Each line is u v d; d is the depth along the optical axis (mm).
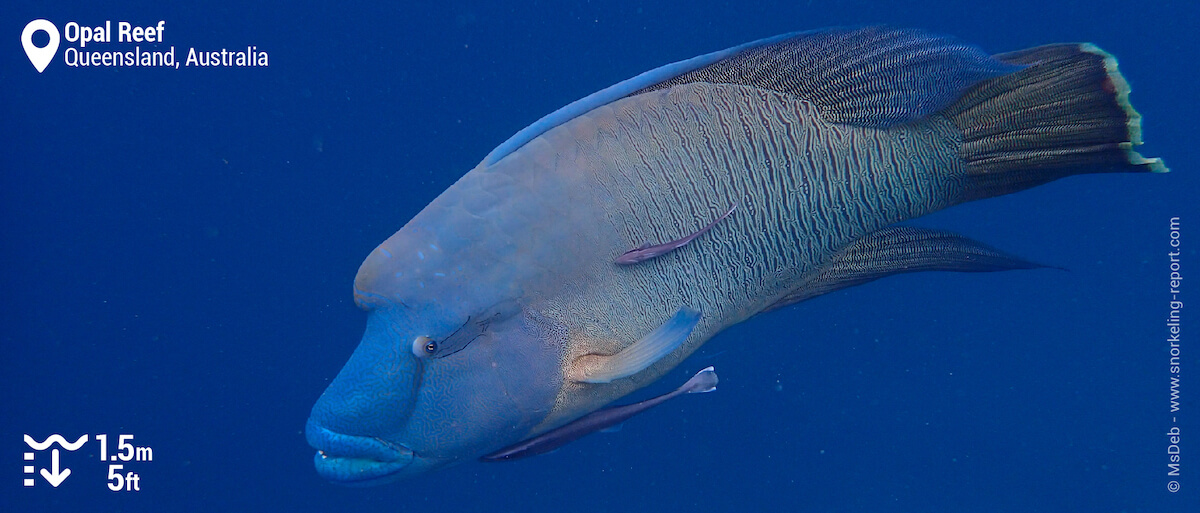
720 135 2975
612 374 2891
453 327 2770
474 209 2766
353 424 2834
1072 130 3348
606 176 2842
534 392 2939
